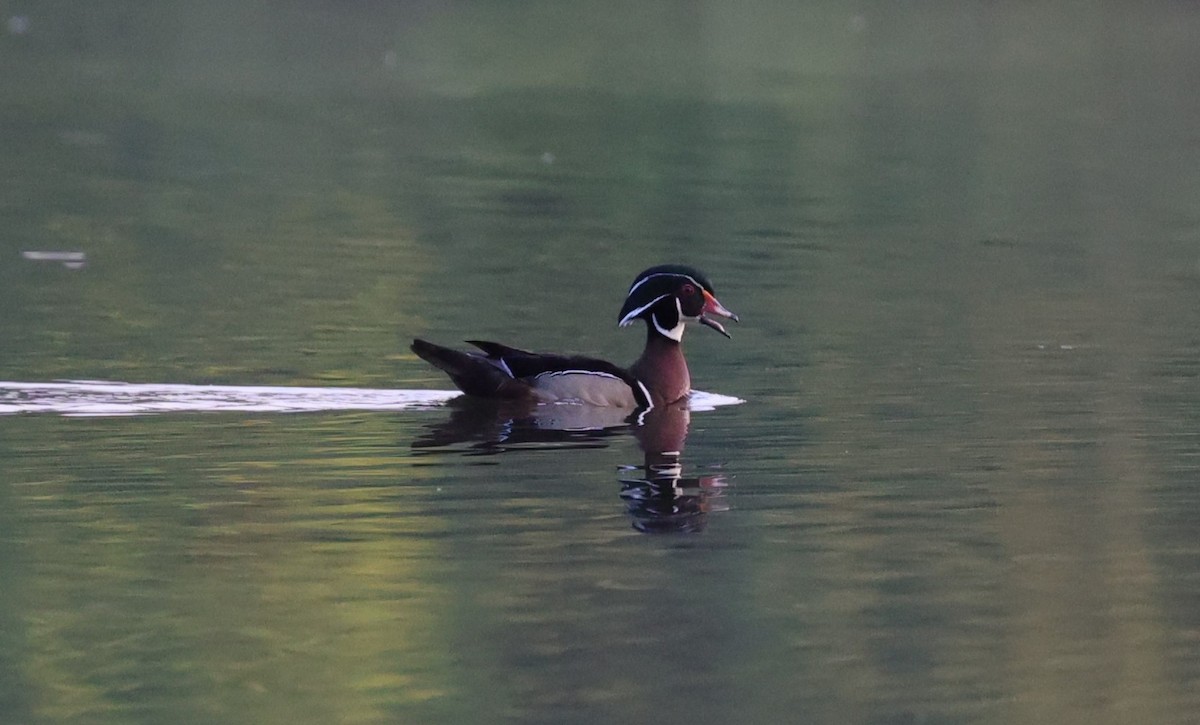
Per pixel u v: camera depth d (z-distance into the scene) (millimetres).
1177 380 17000
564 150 34156
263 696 9305
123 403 15523
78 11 58688
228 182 29594
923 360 17953
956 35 56344
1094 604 10859
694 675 9656
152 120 36844
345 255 23484
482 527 12180
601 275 22531
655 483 13320
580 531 12117
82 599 10688
